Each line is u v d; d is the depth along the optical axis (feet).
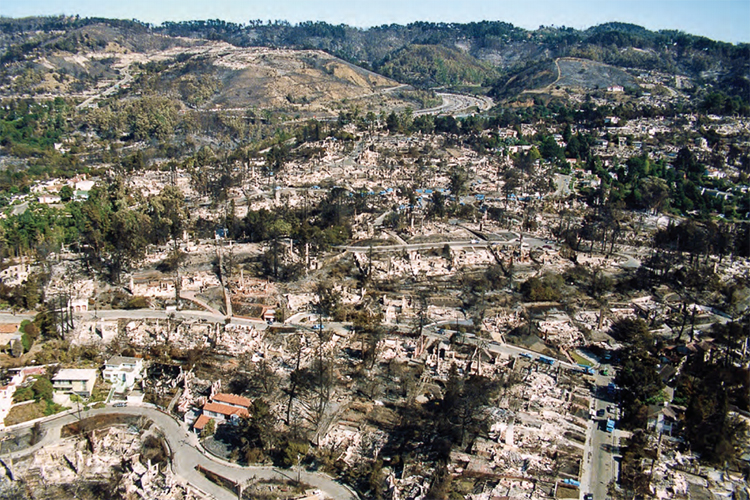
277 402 561.84
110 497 456.86
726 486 475.72
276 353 643.45
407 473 474.90
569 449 506.48
